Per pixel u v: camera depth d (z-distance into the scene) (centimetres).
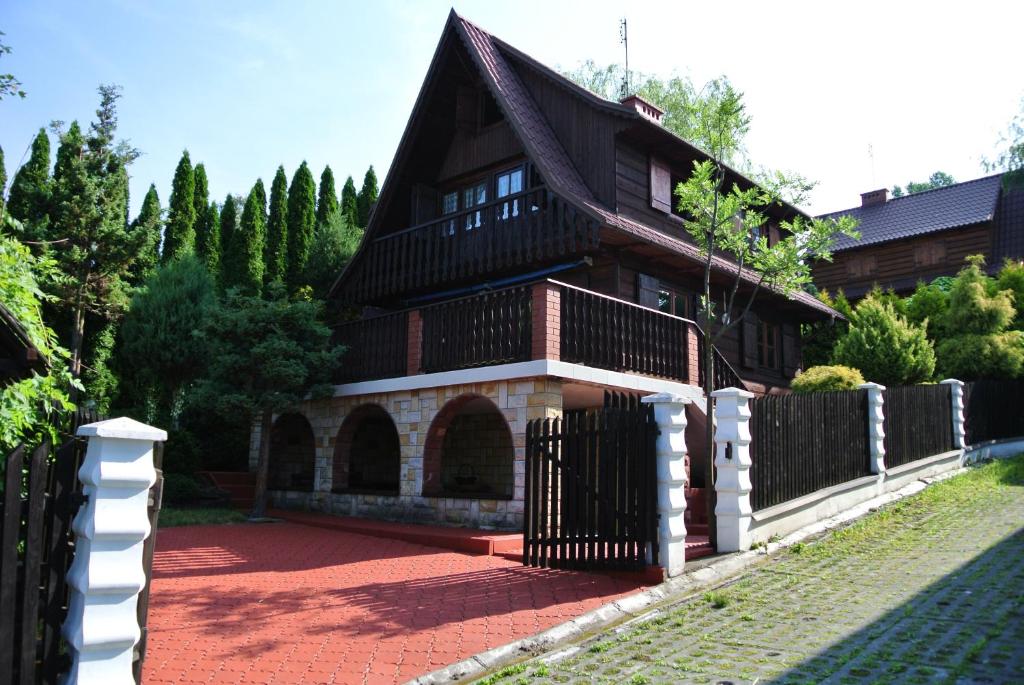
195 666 551
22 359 578
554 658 580
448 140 1755
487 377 1152
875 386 1299
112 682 408
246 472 1725
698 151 1583
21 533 443
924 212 3003
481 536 1016
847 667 529
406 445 1299
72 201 1780
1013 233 2811
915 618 643
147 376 1891
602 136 1513
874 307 1806
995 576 770
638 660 566
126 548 419
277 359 1349
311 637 619
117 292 1852
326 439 1483
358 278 1819
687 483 1247
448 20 1608
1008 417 1864
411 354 1330
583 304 1184
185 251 2180
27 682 394
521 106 1577
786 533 997
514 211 1512
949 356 1905
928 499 1233
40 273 834
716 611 695
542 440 894
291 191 2586
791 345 2070
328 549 1031
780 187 1022
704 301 1000
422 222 1745
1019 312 2066
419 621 661
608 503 819
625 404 827
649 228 1479
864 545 954
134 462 425
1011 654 542
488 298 1212
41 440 572
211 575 854
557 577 814
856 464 1239
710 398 957
